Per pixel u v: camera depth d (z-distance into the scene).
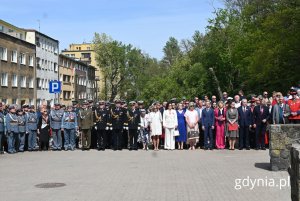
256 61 40.72
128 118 21.52
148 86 77.12
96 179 12.37
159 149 21.62
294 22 37.56
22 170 14.45
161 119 21.53
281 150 13.47
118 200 9.49
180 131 21.41
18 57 60.31
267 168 14.09
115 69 96.12
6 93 56.03
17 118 21.11
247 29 49.62
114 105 21.95
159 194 10.07
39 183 11.84
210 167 14.49
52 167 15.13
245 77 52.91
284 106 19.70
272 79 41.59
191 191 10.39
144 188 10.87
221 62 59.06
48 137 22.39
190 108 21.30
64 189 10.90
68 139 22.19
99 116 21.94
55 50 80.12
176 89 70.06
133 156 18.41
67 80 89.06
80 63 100.12
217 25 58.81
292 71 39.47
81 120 22.03
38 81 70.00
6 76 56.19
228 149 20.84
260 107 20.41
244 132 20.59
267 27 39.19
